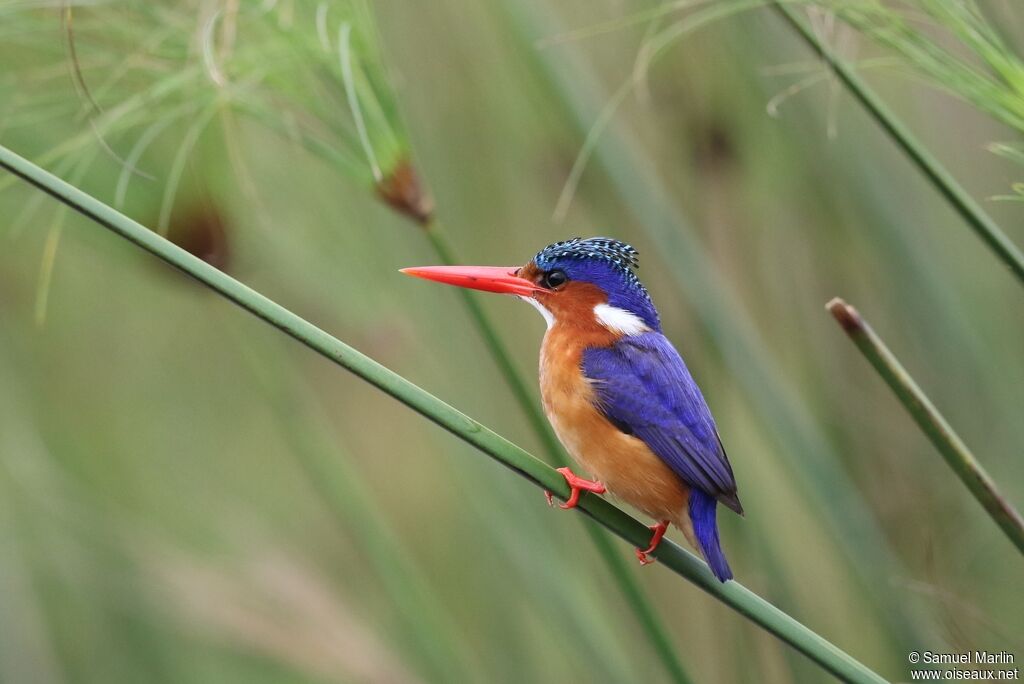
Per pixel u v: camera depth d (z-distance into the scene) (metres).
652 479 7.09
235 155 8.28
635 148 9.46
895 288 9.94
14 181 8.04
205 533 11.28
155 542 10.90
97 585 10.94
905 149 6.41
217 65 7.14
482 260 10.31
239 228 8.73
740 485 9.64
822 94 9.71
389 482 11.41
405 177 7.32
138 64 7.43
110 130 7.43
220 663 10.90
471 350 10.43
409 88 10.38
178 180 8.12
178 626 10.35
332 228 9.83
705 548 6.48
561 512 10.38
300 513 12.16
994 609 9.52
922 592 8.84
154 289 11.21
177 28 7.60
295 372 10.27
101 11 7.66
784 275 9.95
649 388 7.23
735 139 9.57
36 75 7.66
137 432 12.02
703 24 9.50
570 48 9.45
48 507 11.09
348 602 10.84
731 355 8.90
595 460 7.30
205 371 12.28
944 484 10.05
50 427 11.66
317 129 7.39
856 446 9.97
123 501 11.62
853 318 5.63
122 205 8.09
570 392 7.38
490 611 10.94
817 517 8.91
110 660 10.92
